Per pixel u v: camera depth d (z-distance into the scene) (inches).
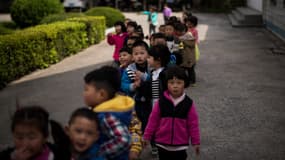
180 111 137.3
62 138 97.6
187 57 294.5
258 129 215.3
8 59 329.4
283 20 552.1
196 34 320.8
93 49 523.5
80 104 270.2
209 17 970.7
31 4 693.9
